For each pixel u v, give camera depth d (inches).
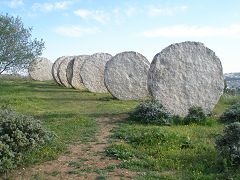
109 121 674.8
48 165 423.8
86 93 1214.9
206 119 663.1
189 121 663.1
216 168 399.9
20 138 404.5
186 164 418.0
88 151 476.4
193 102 717.3
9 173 393.4
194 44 723.4
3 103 911.0
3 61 1352.1
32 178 384.8
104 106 879.1
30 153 436.8
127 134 551.2
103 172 399.2
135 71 1026.1
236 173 376.8
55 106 900.0
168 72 712.4
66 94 1181.1
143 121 656.4
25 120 430.9
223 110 805.9
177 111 711.7
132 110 774.5
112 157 450.0
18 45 1375.5
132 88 1024.2
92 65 1256.8
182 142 499.2
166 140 501.0
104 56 1261.1
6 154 387.5
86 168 412.8
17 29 1381.6
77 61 1400.1
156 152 462.3
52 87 1473.9
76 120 665.6
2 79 1754.4
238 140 407.2
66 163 430.0
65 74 1502.2
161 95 710.5
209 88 723.4
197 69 721.0
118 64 1026.7
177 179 374.0
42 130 437.1
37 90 1318.9
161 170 405.4
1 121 417.7
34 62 1510.8
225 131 425.1
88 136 553.6
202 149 472.1
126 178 383.2
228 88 1222.3
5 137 400.5
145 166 418.3
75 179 383.6
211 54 725.3
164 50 720.3
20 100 955.3
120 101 990.4
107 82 1024.2
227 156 402.6
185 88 716.0
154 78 712.4
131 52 1029.8
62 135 554.3
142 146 486.3
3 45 1343.5
